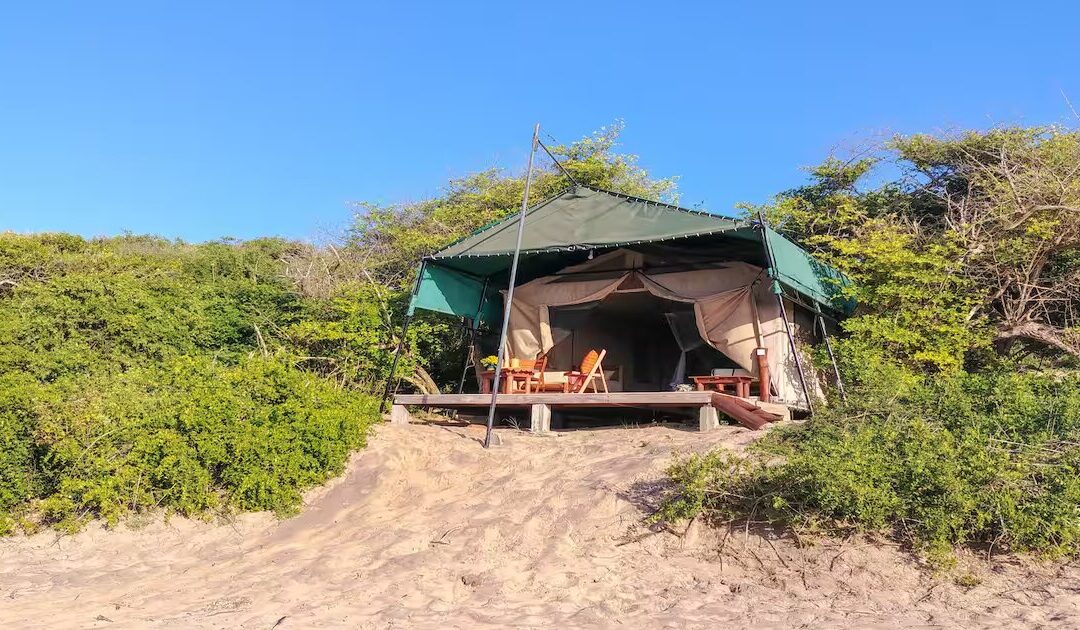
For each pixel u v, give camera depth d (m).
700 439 9.73
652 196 20.77
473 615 6.31
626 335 15.74
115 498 9.16
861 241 14.33
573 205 13.12
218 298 16.80
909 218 16.45
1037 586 6.12
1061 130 15.26
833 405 9.44
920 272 12.49
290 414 9.88
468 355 14.74
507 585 6.93
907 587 6.34
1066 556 6.41
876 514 6.78
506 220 13.39
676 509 7.48
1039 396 8.61
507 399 11.84
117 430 9.49
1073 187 12.63
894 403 8.93
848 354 11.79
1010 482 6.64
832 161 17.61
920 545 6.64
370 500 9.41
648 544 7.42
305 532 8.87
